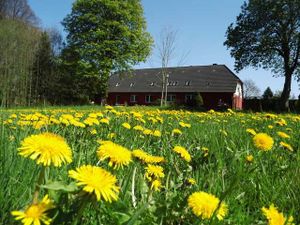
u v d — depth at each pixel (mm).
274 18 38562
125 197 1750
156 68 68625
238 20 41312
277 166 2965
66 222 1137
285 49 39719
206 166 2779
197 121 7492
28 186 1690
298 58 39594
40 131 3320
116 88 68000
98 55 49938
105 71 49656
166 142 3699
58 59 53875
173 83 63219
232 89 58344
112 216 1519
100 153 1453
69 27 51719
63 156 1164
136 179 2029
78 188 1140
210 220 1420
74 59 51406
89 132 3586
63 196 1212
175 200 1711
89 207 1598
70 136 3275
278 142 4160
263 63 40688
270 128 5441
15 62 43812
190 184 2217
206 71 62938
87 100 55125
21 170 1821
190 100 54906
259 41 39812
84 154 2492
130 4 51969
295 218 2037
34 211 1035
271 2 38250
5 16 64562
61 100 54125
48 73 54688
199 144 3836
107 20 50844
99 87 53969
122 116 5590
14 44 44531
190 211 1658
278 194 2283
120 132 4145
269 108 47156
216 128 5684
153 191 1946
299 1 37281
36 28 57750
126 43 51750
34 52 50469
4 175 1682
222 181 2344
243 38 40531
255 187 2387
